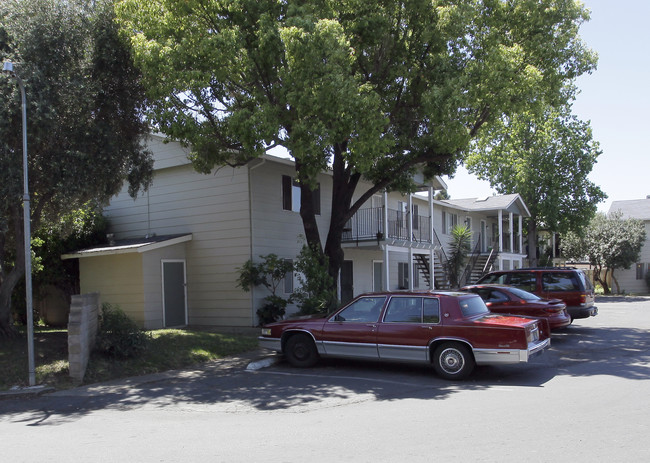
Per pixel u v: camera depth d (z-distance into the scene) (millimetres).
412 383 9227
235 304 17625
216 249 18078
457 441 5668
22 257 12945
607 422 6305
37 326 19141
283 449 5633
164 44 13055
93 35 12930
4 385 9727
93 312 11625
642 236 38969
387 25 14242
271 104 13539
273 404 8016
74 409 8273
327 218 21312
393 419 6770
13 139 11188
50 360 11094
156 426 6973
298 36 12086
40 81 11211
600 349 12648
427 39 14570
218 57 12727
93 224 19250
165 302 17578
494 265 34312
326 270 15633
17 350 11883
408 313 9984
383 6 14648
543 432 5930
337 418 6973
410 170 17453
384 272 21188
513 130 36844
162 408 8086
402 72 14852
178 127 13234
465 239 29453
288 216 19234
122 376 10555
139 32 13688
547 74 15852
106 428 6961
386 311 10219
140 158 14375
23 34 11570
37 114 10859
